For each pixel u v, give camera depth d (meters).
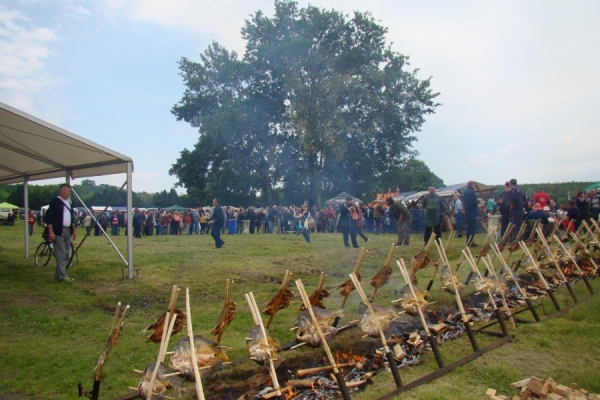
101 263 11.41
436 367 4.50
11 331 5.80
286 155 44.56
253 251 14.42
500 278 6.79
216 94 43.03
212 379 4.26
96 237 23.02
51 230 8.73
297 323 4.17
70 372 4.45
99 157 9.92
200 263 11.59
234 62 42.31
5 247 15.84
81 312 6.82
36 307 6.88
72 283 8.67
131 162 9.43
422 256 5.71
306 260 12.12
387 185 47.56
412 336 5.16
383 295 7.68
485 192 21.97
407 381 4.16
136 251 14.50
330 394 3.93
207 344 3.27
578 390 3.86
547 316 6.26
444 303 6.86
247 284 9.02
